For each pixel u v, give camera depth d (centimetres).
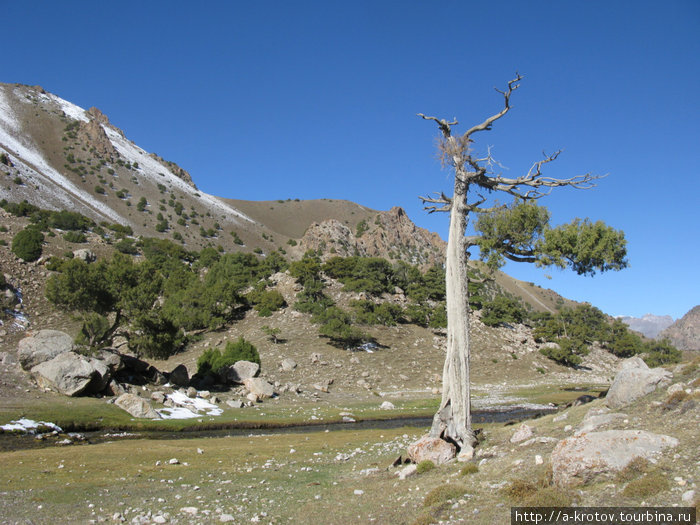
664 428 1210
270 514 1187
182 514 1184
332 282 11844
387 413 4622
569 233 2633
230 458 2130
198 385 5366
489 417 4212
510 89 1802
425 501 1147
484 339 10338
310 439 2866
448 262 1884
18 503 1302
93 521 1127
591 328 13012
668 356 9800
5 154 18962
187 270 12312
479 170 1886
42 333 4109
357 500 1269
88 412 3403
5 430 2767
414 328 10294
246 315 10012
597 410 1630
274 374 7088
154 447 2473
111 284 5006
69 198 19125
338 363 7850
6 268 9069
